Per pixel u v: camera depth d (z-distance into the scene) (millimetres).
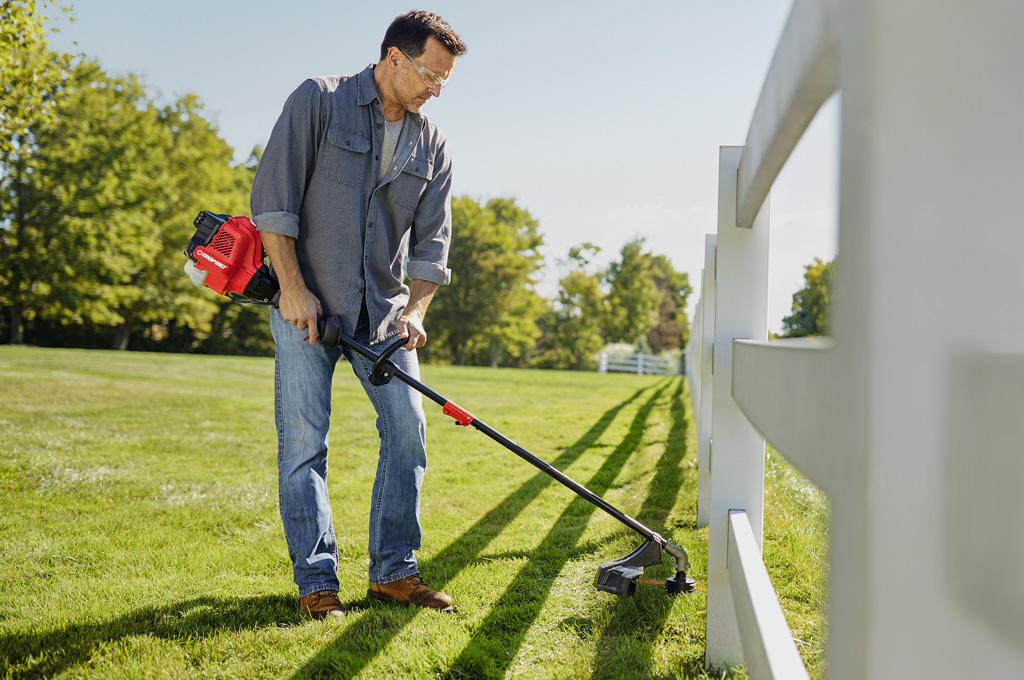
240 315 37656
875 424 413
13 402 7090
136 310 31438
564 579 2367
